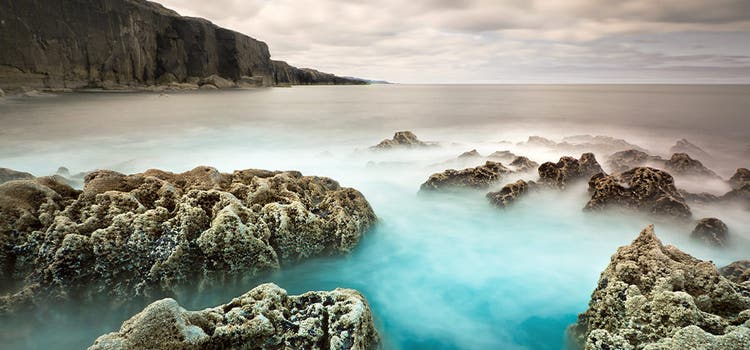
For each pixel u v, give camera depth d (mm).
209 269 7629
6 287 6992
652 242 6547
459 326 7840
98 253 7211
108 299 7195
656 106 56594
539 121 40094
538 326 7758
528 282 9148
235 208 8297
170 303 5133
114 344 4645
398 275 9469
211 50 97688
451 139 29750
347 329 5605
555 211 12750
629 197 11578
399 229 11812
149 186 8883
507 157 18188
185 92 82250
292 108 55906
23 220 7500
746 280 6531
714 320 4969
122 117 40250
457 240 11141
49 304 6859
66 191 8938
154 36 83625
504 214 12148
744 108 52094
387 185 16078
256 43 117688
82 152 23656
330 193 10414
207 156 22797
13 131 30250
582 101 68750
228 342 5270
